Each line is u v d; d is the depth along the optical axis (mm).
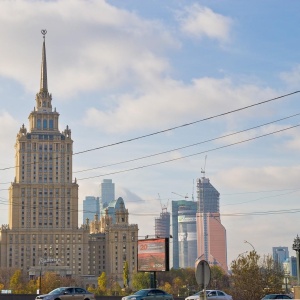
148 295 81125
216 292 86500
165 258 98750
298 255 82750
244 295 141625
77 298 83438
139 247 103000
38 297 82875
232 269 145000
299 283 81312
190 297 85250
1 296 109750
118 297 111000
